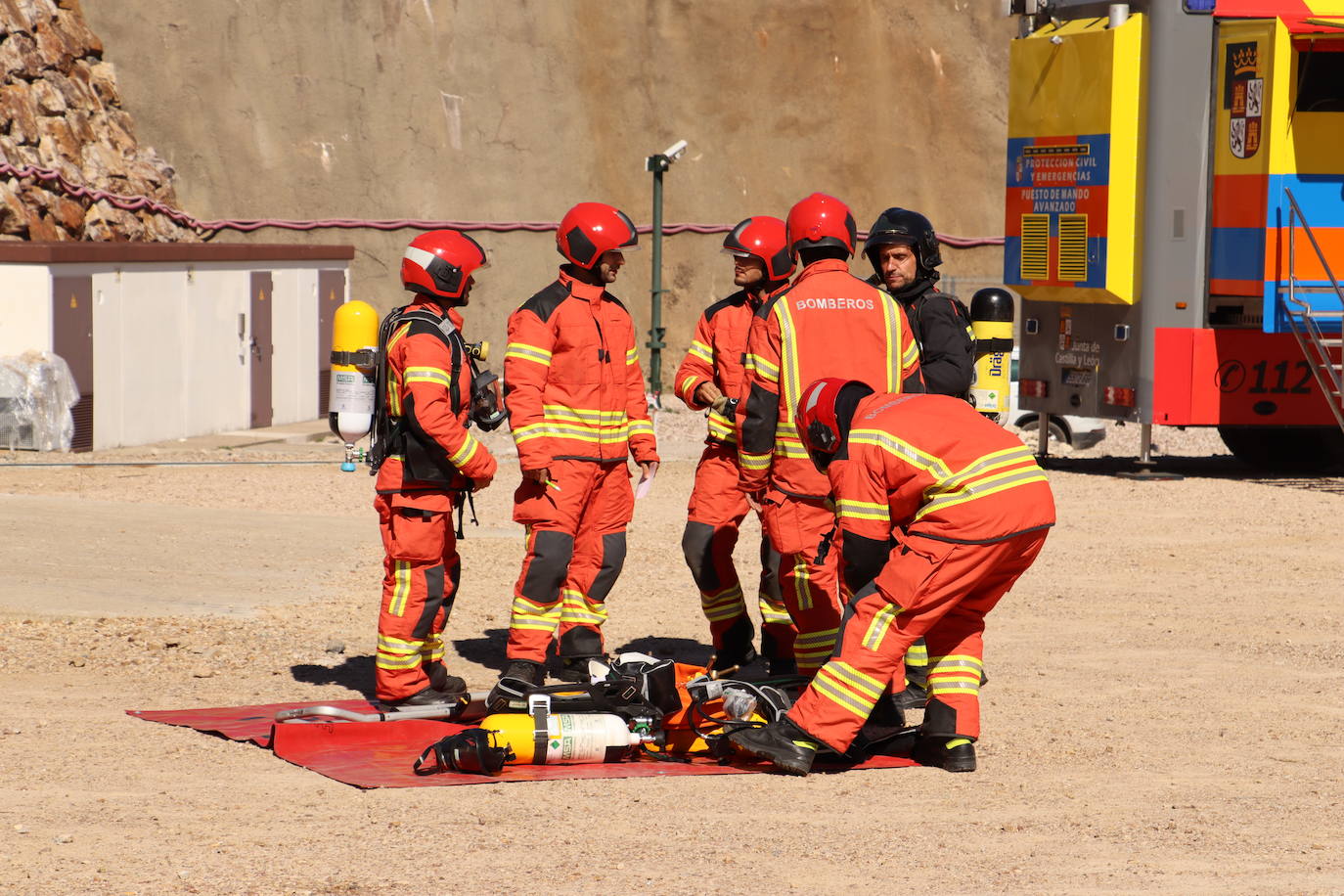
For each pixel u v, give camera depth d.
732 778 11.53
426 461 13.20
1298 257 30.72
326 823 10.14
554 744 11.78
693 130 56.47
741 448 13.36
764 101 56.62
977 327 19.55
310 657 15.84
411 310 13.30
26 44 48.88
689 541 15.21
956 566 11.16
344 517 25.50
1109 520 26.45
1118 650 16.59
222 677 14.92
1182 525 25.97
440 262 13.26
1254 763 12.02
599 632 14.95
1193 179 31.44
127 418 36.31
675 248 56.22
